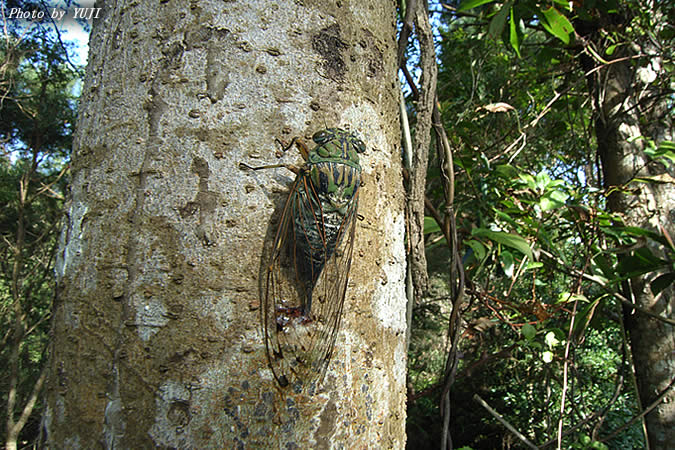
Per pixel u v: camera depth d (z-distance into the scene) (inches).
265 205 4.5
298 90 4.7
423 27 6.8
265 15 4.8
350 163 4.6
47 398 4.6
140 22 4.8
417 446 24.4
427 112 6.8
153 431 4.1
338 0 5.1
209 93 4.6
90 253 4.5
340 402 4.4
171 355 4.2
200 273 4.3
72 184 4.9
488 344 18.0
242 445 4.1
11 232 31.3
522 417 19.9
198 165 4.5
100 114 4.8
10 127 29.9
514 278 9.6
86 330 4.4
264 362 4.2
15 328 27.2
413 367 25.3
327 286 4.6
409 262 6.9
